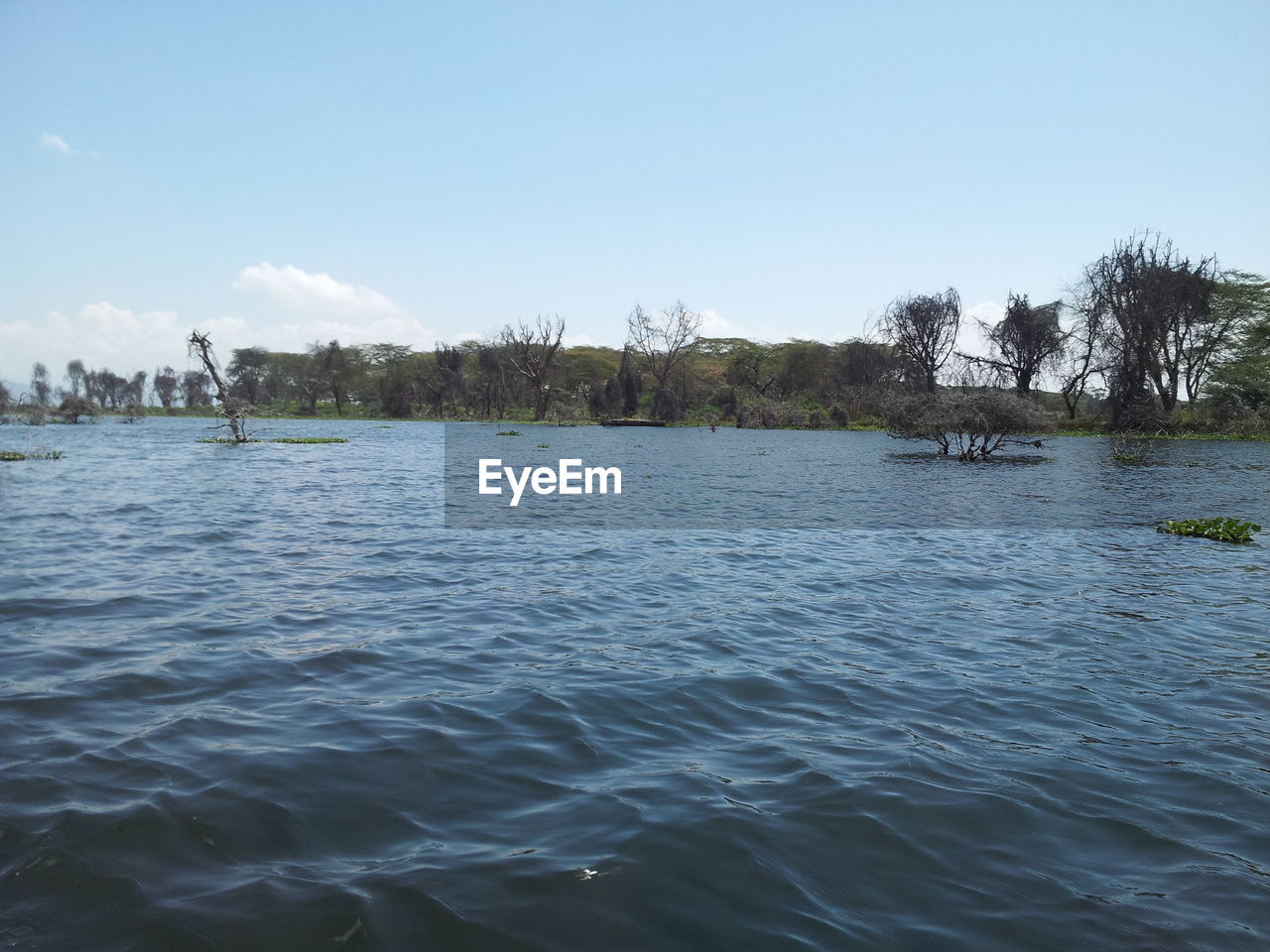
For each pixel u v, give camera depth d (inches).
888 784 189.0
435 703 238.5
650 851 154.9
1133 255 2361.0
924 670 282.7
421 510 750.5
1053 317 2674.7
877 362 3750.0
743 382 4697.3
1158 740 222.2
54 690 241.8
